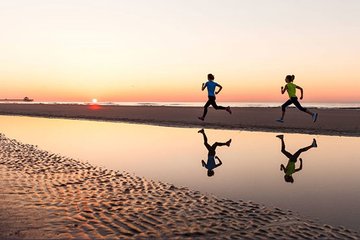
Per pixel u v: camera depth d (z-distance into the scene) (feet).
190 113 105.09
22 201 19.53
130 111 126.62
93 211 18.11
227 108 61.26
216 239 14.76
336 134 52.60
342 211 18.54
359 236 15.10
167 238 14.79
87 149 40.37
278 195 21.63
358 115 84.38
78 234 15.02
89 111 132.87
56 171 27.73
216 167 30.45
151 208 18.78
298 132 55.36
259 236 15.08
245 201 20.31
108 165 30.83
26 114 119.75
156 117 90.68
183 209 18.67
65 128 67.41
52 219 16.78
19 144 43.47
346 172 28.40
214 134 55.26
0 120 91.61
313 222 16.83
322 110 113.91
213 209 18.72
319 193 22.20
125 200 20.20
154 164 31.63
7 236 14.60
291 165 31.40
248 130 59.41
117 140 48.73
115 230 15.58
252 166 30.99
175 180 25.54
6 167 28.96
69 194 21.21
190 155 36.63
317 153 37.52
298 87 58.39
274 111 108.47
